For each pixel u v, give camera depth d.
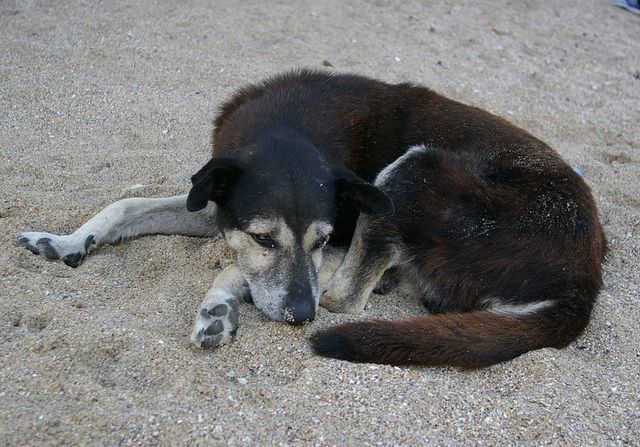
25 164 1.53
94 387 1.06
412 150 1.35
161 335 1.16
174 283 1.27
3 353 1.10
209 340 1.16
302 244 1.22
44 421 1.01
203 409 1.05
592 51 2.39
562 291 1.23
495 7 2.62
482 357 1.15
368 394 1.08
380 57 2.12
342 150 1.35
